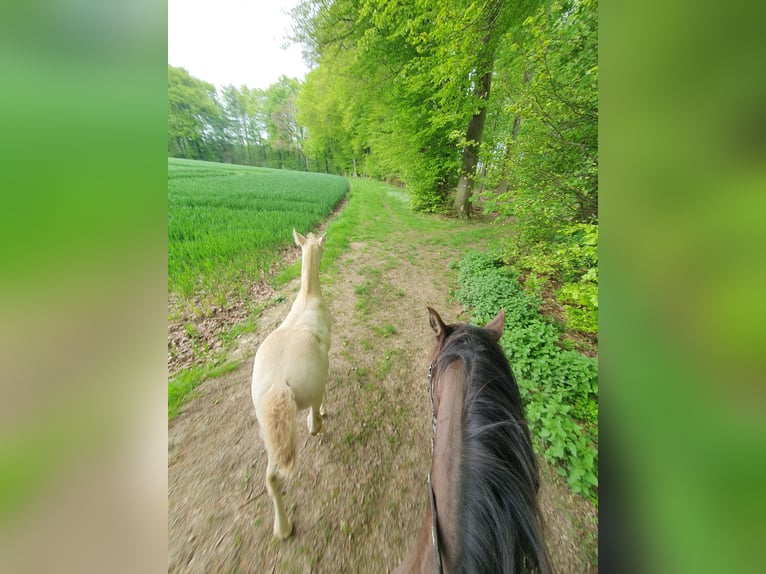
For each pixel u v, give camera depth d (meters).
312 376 1.88
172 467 2.09
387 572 1.59
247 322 3.84
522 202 3.89
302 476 2.05
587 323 3.00
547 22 3.32
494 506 0.85
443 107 7.75
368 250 6.82
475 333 1.33
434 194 10.84
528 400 2.47
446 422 1.14
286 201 11.14
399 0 6.70
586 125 3.16
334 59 10.77
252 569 1.59
